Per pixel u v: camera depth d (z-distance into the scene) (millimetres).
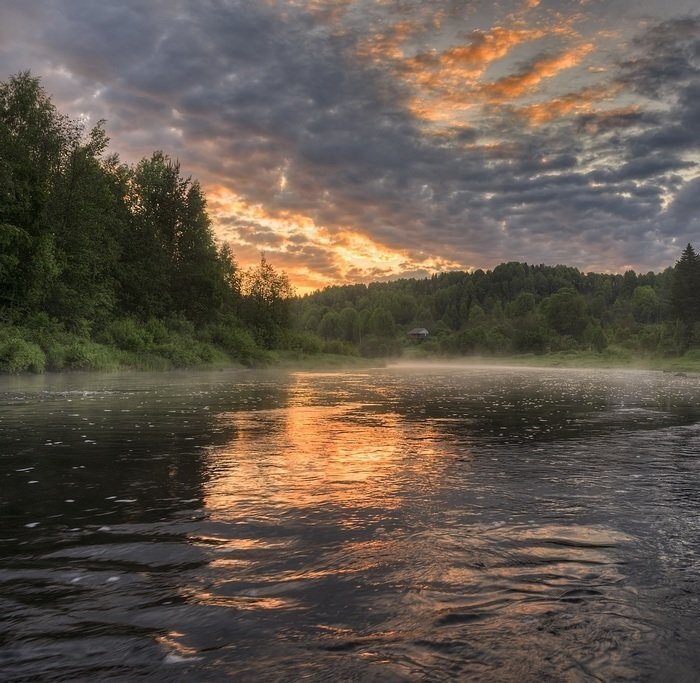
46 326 30125
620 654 1934
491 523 3648
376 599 2410
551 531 3469
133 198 48781
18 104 32969
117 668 1844
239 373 39188
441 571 2758
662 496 4461
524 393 19766
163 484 4816
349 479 5066
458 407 13469
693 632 2113
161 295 48125
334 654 1930
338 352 82625
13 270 29594
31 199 31312
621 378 38562
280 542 3234
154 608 2322
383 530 3475
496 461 6059
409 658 1899
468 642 2018
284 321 65562
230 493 4492
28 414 10773
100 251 39406
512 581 2631
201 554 3025
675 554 3043
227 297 58844
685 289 89750
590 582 2625
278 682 1743
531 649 1968
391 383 27469
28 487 4688
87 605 2359
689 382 31641
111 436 7828
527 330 113812
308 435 8094
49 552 3066
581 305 121188
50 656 1926
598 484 4906
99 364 31031
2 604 2367
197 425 9203
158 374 32781
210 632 2105
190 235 50594
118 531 3455
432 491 4598
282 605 2352
